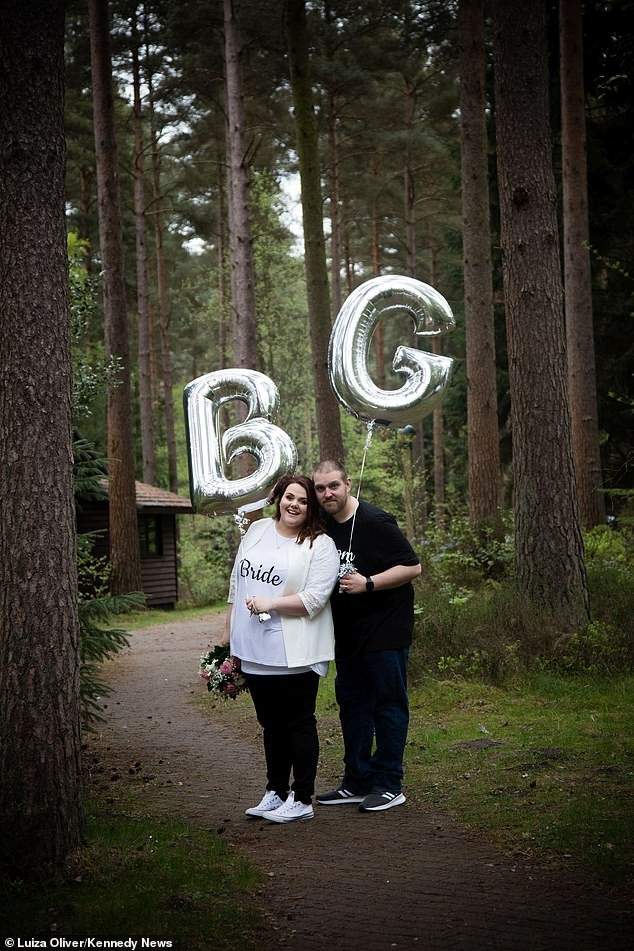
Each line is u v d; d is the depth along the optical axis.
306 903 3.62
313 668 4.71
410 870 3.94
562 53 14.04
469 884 3.74
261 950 3.20
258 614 4.59
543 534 8.37
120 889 3.71
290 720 4.79
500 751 5.79
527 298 8.57
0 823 3.93
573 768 5.30
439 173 30.12
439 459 28.39
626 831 4.16
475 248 14.09
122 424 18.55
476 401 13.91
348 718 5.10
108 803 5.12
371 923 3.41
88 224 31.41
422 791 5.13
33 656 3.99
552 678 7.58
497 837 4.28
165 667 11.16
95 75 17.86
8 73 4.12
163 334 33.78
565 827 4.27
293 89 13.92
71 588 4.13
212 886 3.77
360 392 5.15
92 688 6.27
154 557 23.77
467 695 7.34
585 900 3.51
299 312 28.81
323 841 4.38
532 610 8.24
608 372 16.97
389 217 33.34
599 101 18.05
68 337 4.22
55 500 4.08
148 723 7.76
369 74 24.58
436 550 11.51
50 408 4.09
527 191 8.61
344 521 5.02
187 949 3.20
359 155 29.73
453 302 23.25
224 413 28.89
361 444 26.84
